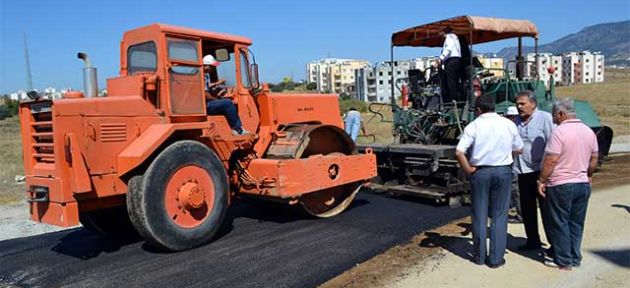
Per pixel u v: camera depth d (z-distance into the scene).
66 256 6.13
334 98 8.52
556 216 5.00
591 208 7.59
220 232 6.88
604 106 40.97
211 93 6.98
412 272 5.12
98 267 5.65
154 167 5.65
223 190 6.38
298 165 6.84
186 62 6.39
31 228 7.84
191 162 6.02
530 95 5.52
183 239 5.93
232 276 5.16
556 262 5.13
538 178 5.38
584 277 4.83
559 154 4.86
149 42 6.31
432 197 8.05
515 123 5.71
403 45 10.43
